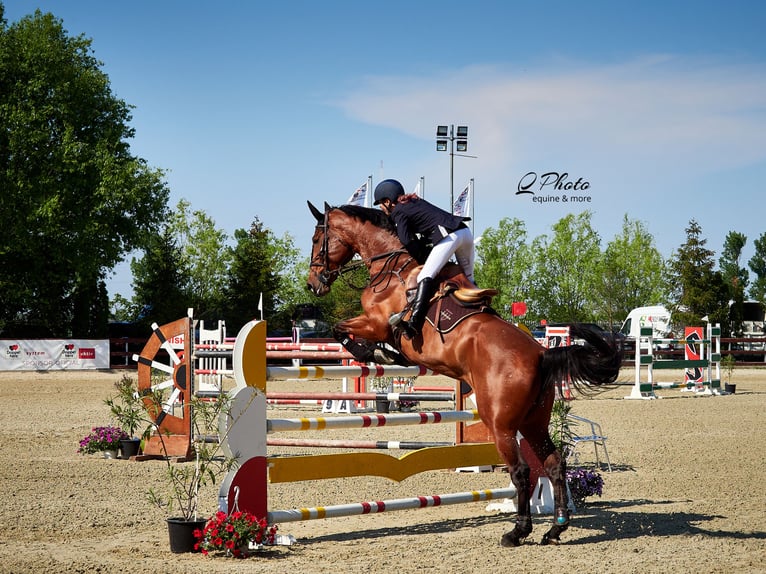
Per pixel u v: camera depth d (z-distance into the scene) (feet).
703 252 153.69
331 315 154.40
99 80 129.18
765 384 92.79
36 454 39.19
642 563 20.02
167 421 37.42
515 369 21.24
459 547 22.02
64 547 21.58
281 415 57.88
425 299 22.79
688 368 79.41
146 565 19.54
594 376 20.66
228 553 20.74
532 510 27.20
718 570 19.33
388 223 24.93
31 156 121.90
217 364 60.34
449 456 26.81
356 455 24.43
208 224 159.63
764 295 317.63
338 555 21.02
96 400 67.72
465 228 23.88
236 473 22.00
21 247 120.67
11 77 125.29
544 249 158.92
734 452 41.19
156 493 29.66
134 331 140.26
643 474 34.86
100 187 119.75
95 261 121.60
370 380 71.41
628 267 162.81
